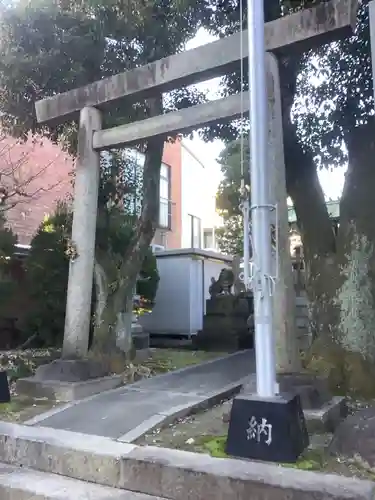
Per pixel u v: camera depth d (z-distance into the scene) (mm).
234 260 11633
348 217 6223
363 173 6242
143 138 6254
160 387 6113
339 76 7258
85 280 6422
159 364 8086
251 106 4062
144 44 7641
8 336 9148
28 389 5855
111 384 6176
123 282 7363
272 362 3836
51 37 6949
